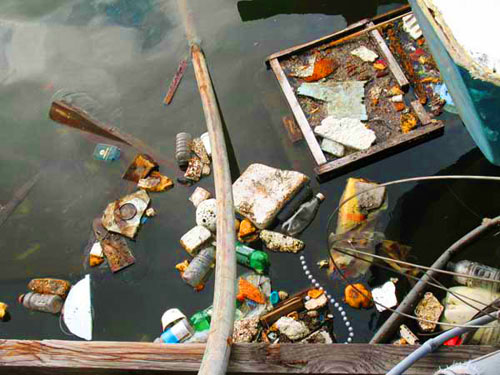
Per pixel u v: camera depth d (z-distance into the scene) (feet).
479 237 10.12
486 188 11.41
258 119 13.60
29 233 12.73
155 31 16.48
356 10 15.56
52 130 14.57
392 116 12.53
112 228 12.19
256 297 10.57
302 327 9.94
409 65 13.33
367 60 13.64
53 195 13.30
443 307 9.75
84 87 15.33
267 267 11.05
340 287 10.52
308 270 10.85
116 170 13.41
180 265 11.39
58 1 18.06
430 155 12.02
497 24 9.07
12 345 8.79
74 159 13.85
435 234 11.00
